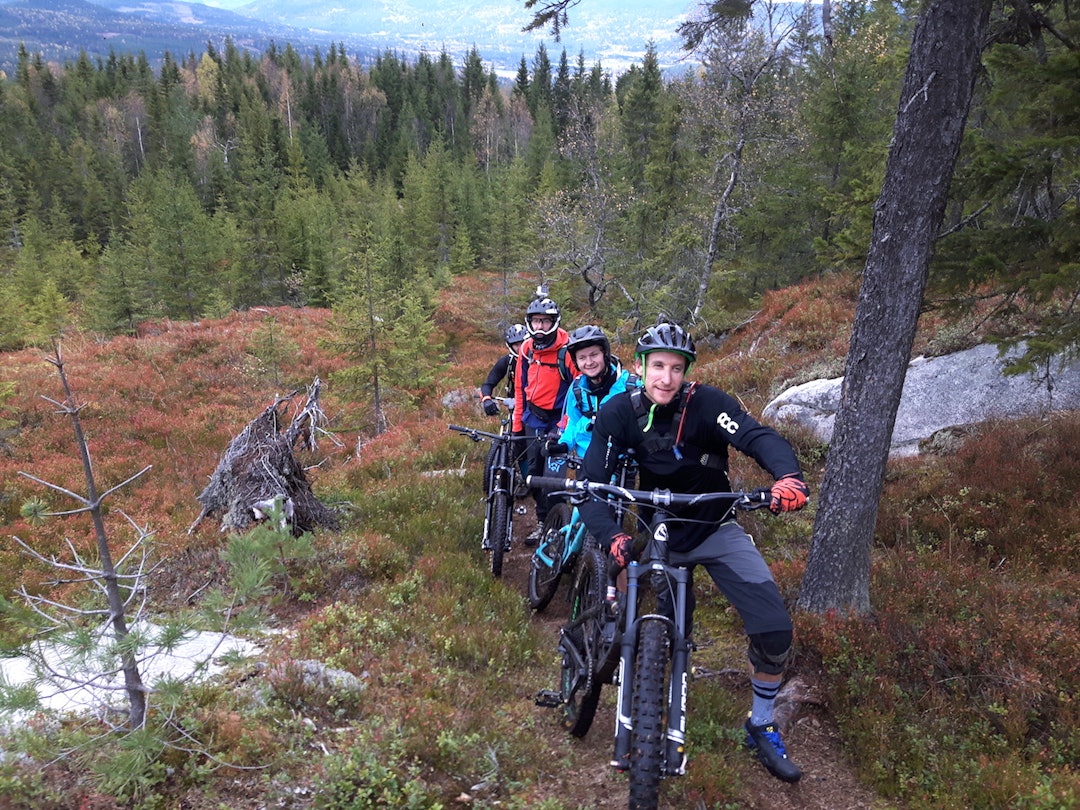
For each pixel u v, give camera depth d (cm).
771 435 378
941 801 405
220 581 665
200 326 2738
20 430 1609
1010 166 594
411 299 1903
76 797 350
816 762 457
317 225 5325
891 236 512
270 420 796
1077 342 691
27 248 6075
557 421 706
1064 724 452
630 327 2517
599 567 434
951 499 748
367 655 512
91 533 986
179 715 404
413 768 390
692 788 401
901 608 565
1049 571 627
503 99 15238
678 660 351
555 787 405
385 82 15538
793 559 686
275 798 363
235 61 17462
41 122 12900
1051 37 655
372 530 793
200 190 9738
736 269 2564
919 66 489
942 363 948
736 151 2283
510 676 532
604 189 2989
